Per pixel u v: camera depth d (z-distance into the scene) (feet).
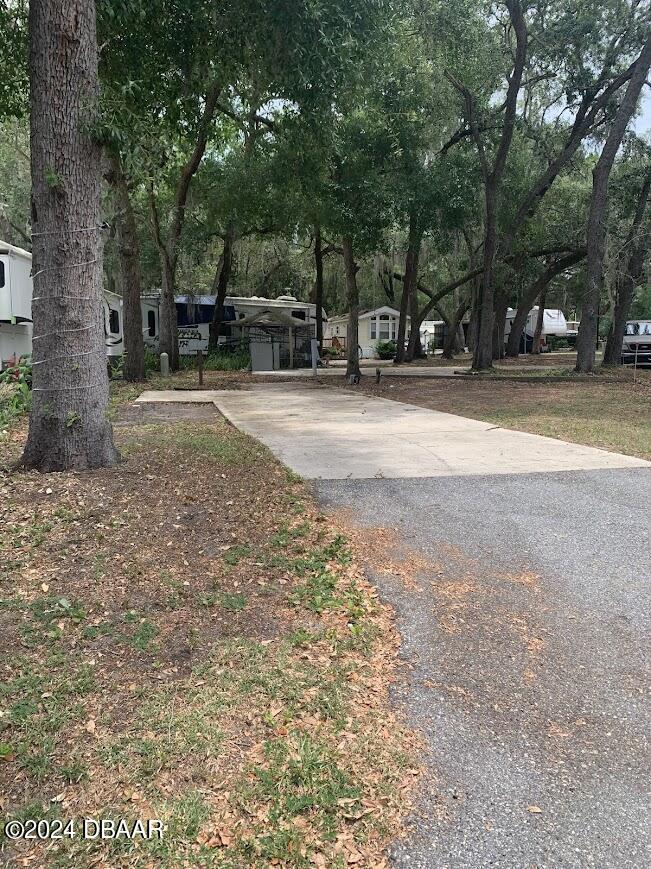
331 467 21.59
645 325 84.17
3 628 10.28
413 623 10.94
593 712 8.60
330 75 27.50
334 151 46.24
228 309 92.02
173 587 11.89
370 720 8.31
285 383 58.90
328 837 6.42
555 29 61.05
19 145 77.00
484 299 67.77
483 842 6.45
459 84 62.90
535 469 21.26
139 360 57.52
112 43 27.14
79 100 18.07
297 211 55.88
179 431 29.12
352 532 15.10
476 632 10.66
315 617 11.01
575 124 67.51
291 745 7.72
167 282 69.77
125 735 7.80
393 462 22.43
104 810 6.68
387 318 128.06
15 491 17.25
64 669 9.19
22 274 39.19
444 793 7.11
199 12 26.66
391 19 32.55
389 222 53.31
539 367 77.46
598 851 6.36
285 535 14.73
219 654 9.69
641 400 43.16
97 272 19.52
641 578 12.58
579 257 84.94
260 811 6.72
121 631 10.27
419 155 56.49
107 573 12.38
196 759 7.44
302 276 140.56
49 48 17.69
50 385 19.33
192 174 61.98
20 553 13.23
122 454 22.38
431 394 48.52
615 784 7.29
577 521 15.84
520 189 73.05
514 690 9.07
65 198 18.39
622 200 69.51
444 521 15.90
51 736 7.75
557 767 7.55
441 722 8.34
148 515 15.74
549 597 11.85
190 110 32.14
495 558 13.61
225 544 14.12
